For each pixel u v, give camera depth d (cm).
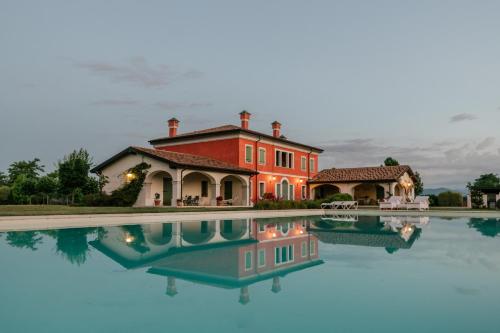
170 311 382
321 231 1262
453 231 1249
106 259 689
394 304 409
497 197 2859
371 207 3005
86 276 544
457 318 363
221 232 1207
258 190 2914
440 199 3434
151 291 458
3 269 590
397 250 809
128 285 489
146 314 372
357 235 1135
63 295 441
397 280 521
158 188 2414
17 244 870
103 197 2291
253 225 1473
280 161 3222
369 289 472
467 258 704
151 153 2252
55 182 3103
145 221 1516
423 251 796
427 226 1446
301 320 357
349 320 356
